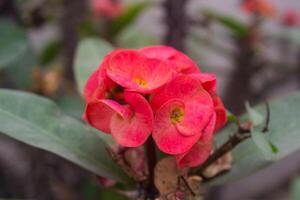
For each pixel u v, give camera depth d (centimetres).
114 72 22
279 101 28
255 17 49
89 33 47
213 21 48
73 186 46
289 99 28
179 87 22
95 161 25
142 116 21
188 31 41
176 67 23
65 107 39
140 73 22
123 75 22
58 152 24
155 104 22
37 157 40
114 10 47
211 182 26
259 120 23
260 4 48
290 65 52
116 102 22
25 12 47
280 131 26
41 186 40
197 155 23
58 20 49
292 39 52
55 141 24
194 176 24
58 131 25
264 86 51
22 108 25
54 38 53
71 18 45
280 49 54
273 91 54
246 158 26
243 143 27
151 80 22
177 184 23
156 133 22
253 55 49
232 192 59
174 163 24
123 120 22
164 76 22
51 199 41
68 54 45
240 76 49
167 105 21
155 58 22
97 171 24
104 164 25
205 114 21
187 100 22
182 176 23
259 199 59
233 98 49
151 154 24
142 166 25
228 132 27
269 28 60
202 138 22
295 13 53
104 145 25
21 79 40
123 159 25
